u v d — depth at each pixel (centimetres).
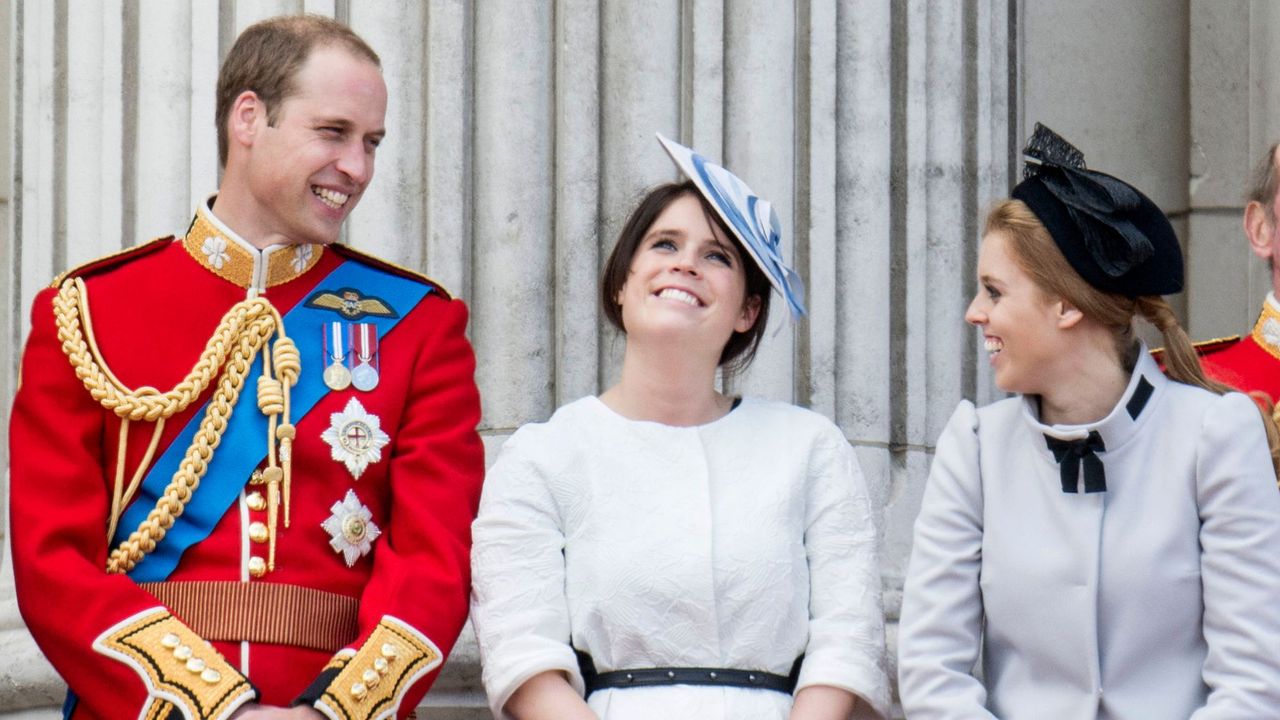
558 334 1015
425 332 820
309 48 800
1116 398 764
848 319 1045
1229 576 727
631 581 763
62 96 1077
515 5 1016
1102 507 746
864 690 763
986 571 761
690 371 807
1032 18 1216
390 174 1009
